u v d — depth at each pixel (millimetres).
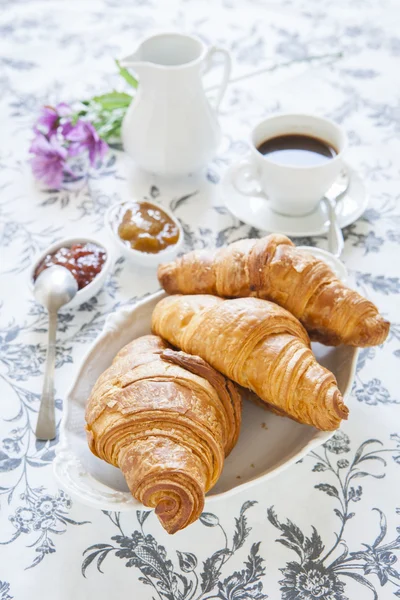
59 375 583
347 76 846
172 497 450
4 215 706
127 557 491
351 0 956
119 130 772
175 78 665
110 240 678
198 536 499
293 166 629
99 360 548
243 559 489
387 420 553
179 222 693
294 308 540
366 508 509
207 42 898
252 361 500
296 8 948
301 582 479
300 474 525
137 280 650
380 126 784
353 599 471
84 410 524
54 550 495
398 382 576
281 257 541
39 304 635
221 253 564
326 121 670
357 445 540
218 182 735
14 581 483
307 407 490
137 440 465
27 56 885
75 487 476
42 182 739
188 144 697
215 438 474
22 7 964
